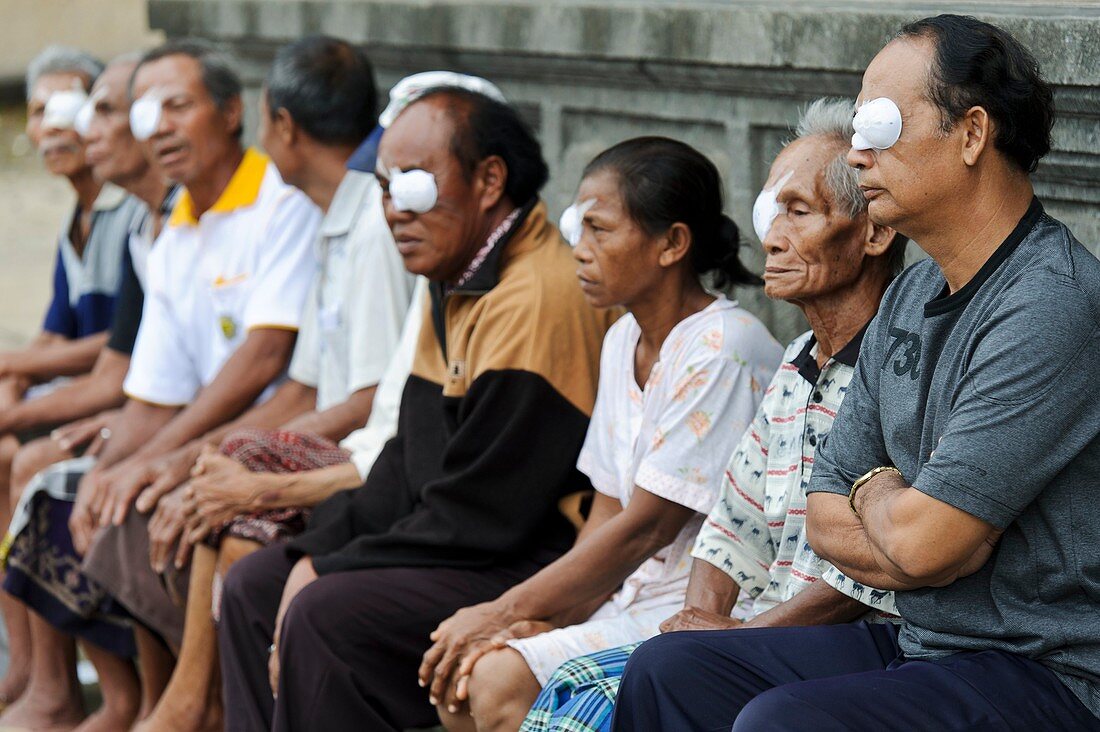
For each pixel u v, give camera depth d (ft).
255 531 28.32
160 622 30.91
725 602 21.98
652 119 31.94
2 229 79.77
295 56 31.81
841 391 20.85
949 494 16.83
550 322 25.39
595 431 24.85
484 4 34.94
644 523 22.99
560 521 25.98
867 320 20.86
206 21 44.09
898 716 17.04
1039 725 16.96
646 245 23.30
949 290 18.08
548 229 26.76
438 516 25.38
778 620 20.31
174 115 33.45
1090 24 22.50
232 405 32.96
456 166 26.04
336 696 24.88
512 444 25.13
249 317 33.35
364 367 30.66
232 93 34.04
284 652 24.98
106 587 30.96
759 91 28.94
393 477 27.40
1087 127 23.20
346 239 31.50
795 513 21.15
